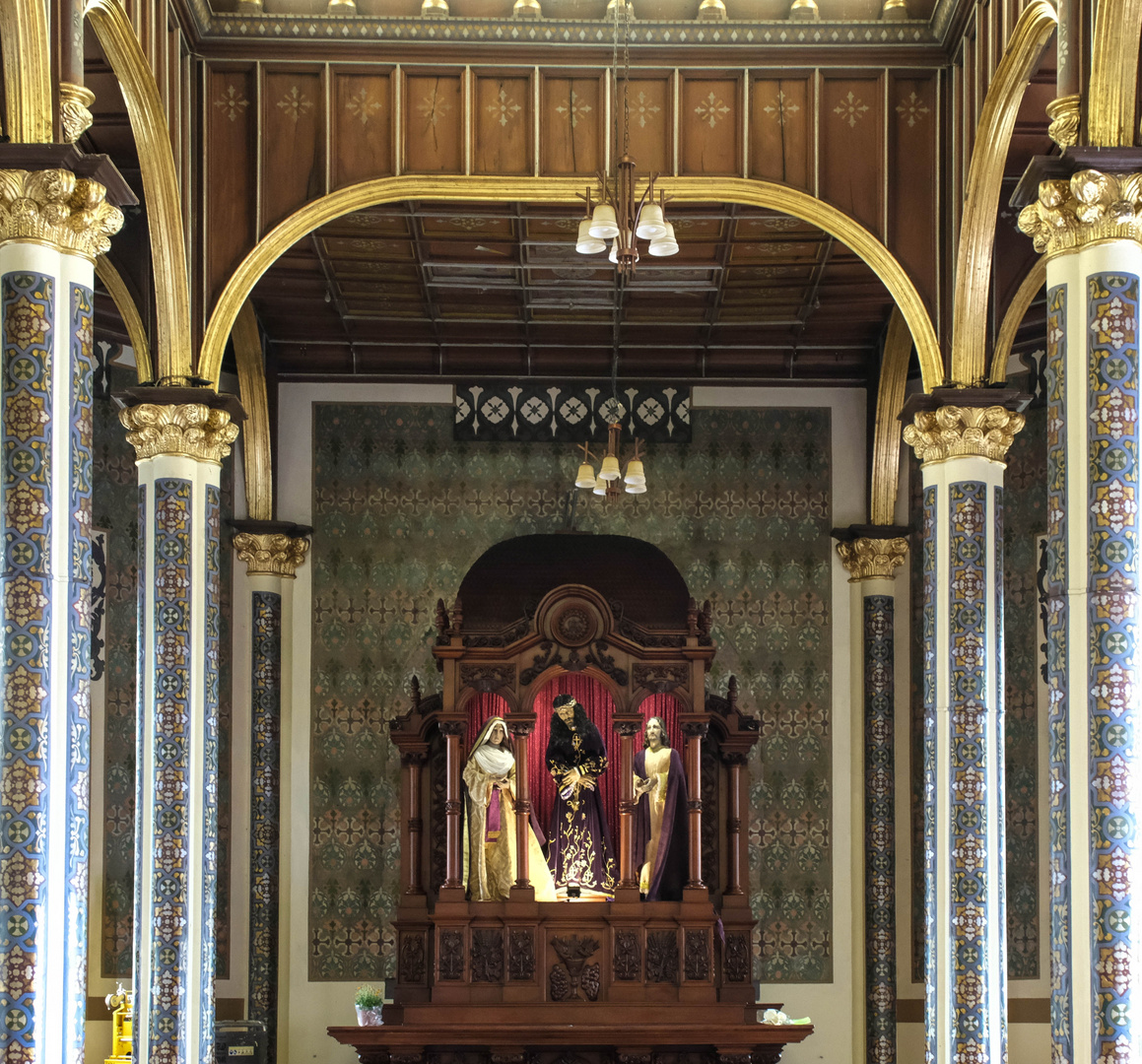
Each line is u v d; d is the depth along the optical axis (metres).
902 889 19.77
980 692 13.39
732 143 14.49
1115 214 9.25
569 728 17.86
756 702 20.41
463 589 18.56
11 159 9.01
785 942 19.88
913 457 20.36
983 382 13.88
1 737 8.78
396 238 17.23
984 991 13.02
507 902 16.88
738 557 20.64
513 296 19.03
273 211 14.23
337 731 20.14
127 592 18.89
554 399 20.80
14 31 9.15
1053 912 9.31
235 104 14.30
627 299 19.14
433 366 20.69
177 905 13.03
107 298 18.27
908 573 20.23
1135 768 9.02
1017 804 18.83
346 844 19.92
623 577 18.62
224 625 19.77
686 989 16.75
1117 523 9.16
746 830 18.41
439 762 18.47
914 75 14.49
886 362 20.02
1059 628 9.33
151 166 13.11
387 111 14.41
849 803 20.16
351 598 20.39
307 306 19.33
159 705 13.26
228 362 20.17
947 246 14.27
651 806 17.38
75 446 9.16
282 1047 19.33
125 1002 17.48
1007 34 12.62
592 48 14.42
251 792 19.48
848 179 14.45
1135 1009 8.85
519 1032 16.28
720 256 17.80
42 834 8.77
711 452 20.81
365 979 19.66
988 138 13.20
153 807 13.15
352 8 14.24
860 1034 19.38
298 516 20.48
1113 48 9.27
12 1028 8.58
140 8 12.47
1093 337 9.27
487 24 14.32
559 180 14.41
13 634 8.84
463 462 20.72
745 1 14.36
